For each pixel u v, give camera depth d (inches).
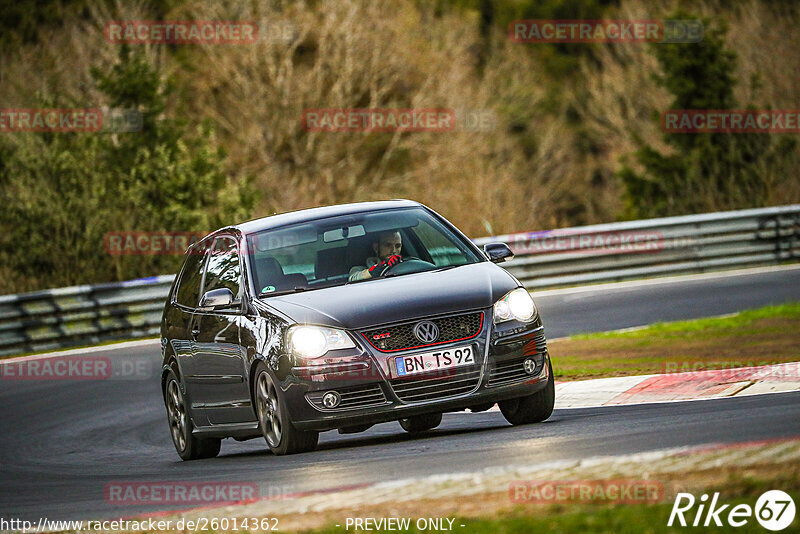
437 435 1095.6
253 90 5413.4
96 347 2432.3
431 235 1149.1
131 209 3501.5
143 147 3777.1
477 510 638.5
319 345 992.2
